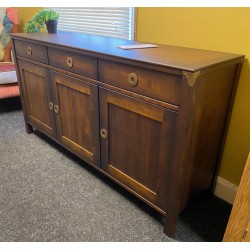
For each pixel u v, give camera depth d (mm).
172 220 1169
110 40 1562
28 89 1906
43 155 1854
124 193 1497
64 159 1812
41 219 1306
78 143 1619
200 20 1279
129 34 1730
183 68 869
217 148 1339
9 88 2338
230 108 1271
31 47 1656
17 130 2211
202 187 1359
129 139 1235
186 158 1030
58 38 1603
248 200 867
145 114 1085
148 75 1004
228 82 1154
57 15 1863
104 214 1347
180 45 1408
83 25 2072
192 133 995
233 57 1096
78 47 1268
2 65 2525
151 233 1242
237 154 1356
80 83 1372
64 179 1605
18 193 1477
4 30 2684
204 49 1303
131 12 1647
